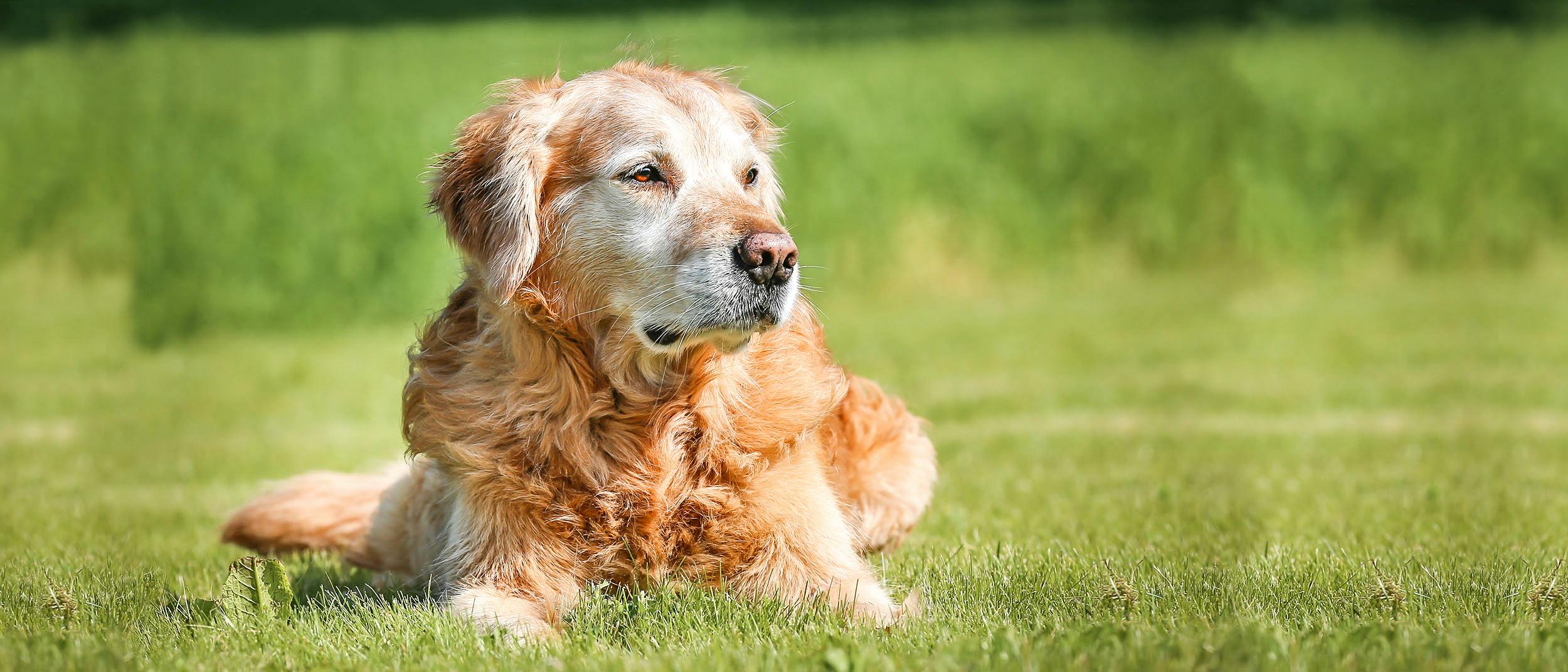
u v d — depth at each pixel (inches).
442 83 888.9
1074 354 634.8
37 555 243.9
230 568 188.4
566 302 198.4
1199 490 319.3
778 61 1017.5
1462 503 281.6
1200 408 486.9
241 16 1277.1
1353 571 203.0
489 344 201.5
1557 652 149.0
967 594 195.3
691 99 204.7
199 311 753.6
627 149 195.9
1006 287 884.6
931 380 569.9
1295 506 291.7
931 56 1039.0
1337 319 727.1
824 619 181.2
